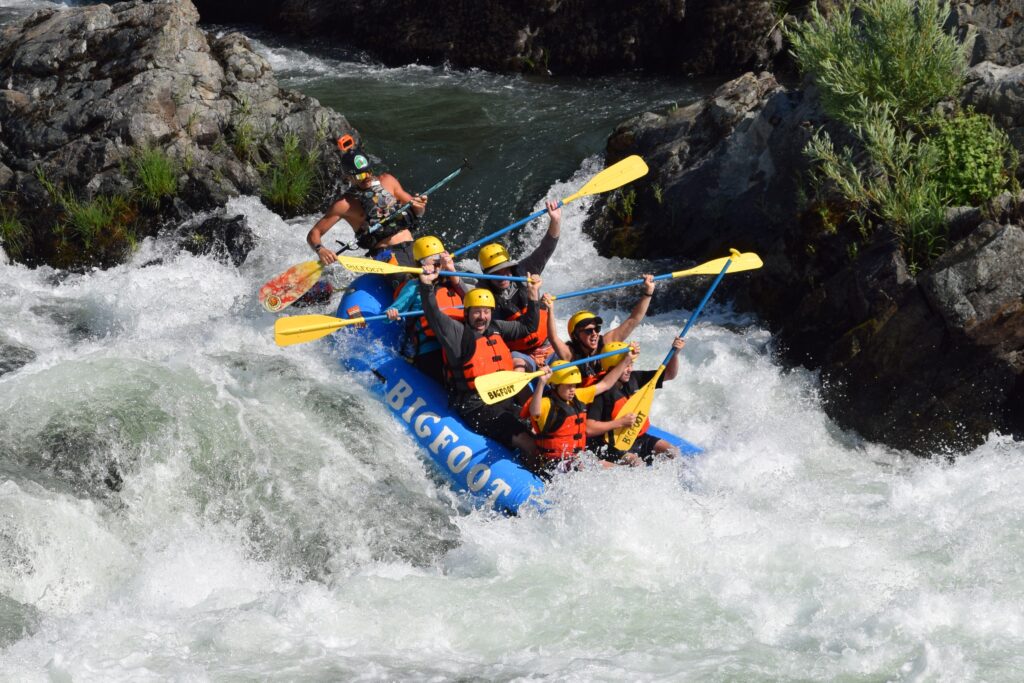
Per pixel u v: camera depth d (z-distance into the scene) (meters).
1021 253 27.72
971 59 34.62
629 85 52.72
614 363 26.61
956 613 21.20
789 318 31.94
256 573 24.45
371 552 24.86
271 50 60.66
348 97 51.91
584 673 19.88
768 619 21.66
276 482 26.17
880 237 30.58
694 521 24.69
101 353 31.31
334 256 32.44
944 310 28.16
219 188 41.12
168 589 23.69
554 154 44.69
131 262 39.31
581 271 38.53
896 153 32.12
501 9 55.62
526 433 26.95
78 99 41.81
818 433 29.31
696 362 32.12
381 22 59.09
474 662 20.70
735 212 37.31
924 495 25.91
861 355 29.70
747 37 52.38
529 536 25.05
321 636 21.61
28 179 40.78
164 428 27.16
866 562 23.14
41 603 23.00
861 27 37.25
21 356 33.31
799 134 36.00
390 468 27.12
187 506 25.62
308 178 42.38
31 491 24.64
